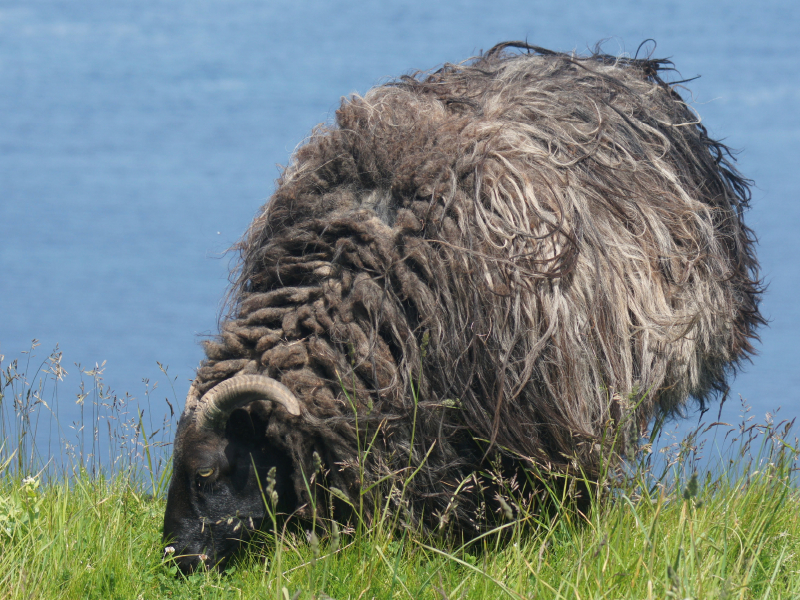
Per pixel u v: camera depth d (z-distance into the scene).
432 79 20.70
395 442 16.03
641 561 12.38
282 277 16.94
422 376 15.83
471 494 16.25
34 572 14.12
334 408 15.87
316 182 17.25
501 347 15.69
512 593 11.98
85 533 16.27
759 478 15.80
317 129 18.92
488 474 16.19
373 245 16.23
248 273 17.83
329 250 16.67
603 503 15.98
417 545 15.59
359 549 15.11
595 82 20.00
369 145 17.14
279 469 16.39
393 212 16.83
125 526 17.34
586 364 16.03
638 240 17.19
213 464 15.91
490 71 20.58
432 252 15.91
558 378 15.82
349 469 16.14
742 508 15.17
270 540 16.42
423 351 15.08
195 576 15.30
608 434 16.11
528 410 15.89
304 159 18.02
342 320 16.17
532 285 15.77
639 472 15.66
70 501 17.86
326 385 16.11
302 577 14.41
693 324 16.92
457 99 18.78
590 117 18.58
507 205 16.30
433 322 15.80
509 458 16.23
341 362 16.02
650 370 16.73
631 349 16.75
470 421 15.85
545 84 19.44
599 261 16.39
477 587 13.38
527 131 17.70
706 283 18.12
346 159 17.20
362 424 15.84
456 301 15.87
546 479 16.28
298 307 16.48
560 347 15.77
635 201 17.52
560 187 16.70
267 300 16.75
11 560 14.39
